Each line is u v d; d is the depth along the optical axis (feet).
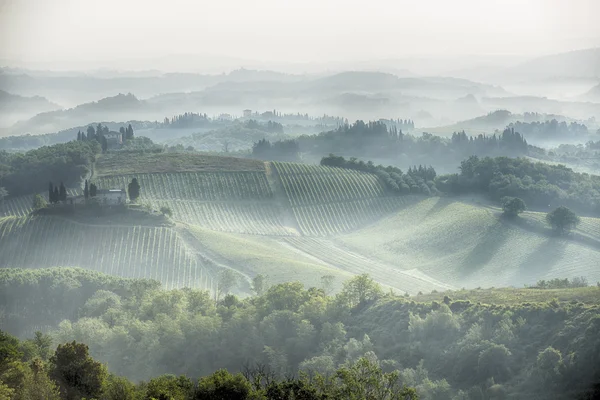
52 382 536.42
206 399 503.20
